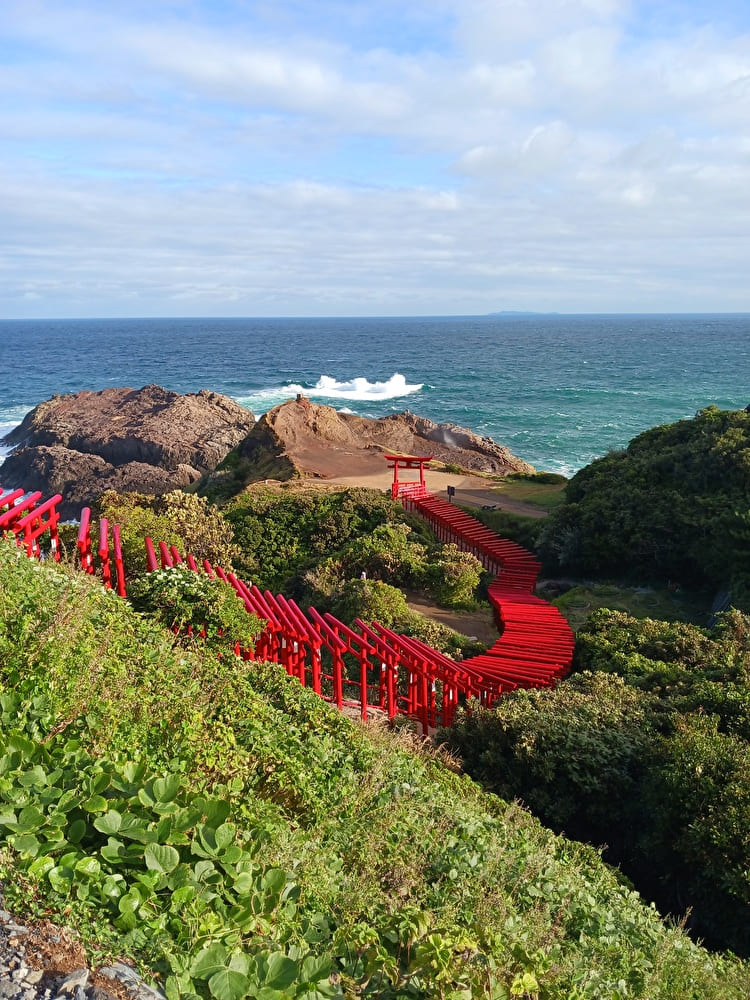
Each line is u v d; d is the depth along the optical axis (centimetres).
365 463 4525
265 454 4591
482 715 1302
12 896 358
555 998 486
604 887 823
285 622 1385
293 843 548
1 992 308
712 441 2777
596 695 1360
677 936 741
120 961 346
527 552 2948
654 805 1020
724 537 2359
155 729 624
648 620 1828
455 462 5225
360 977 433
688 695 1319
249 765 671
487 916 570
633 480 2886
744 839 891
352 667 1808
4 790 430
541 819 1125
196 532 2469
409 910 512
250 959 373
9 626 691
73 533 1678
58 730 546
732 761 999
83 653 689
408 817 723
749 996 690
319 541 2833
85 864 387
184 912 393
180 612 1136
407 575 2486
